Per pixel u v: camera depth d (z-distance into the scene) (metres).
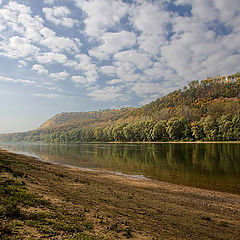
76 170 33.94
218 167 34.25
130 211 13.05
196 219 12.76
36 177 20.16
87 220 10.16
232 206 16.56
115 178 27.70
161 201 16.67
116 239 8.41
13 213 8.84
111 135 165.00
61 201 12.75
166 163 40.91
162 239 9.21
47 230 7.91
